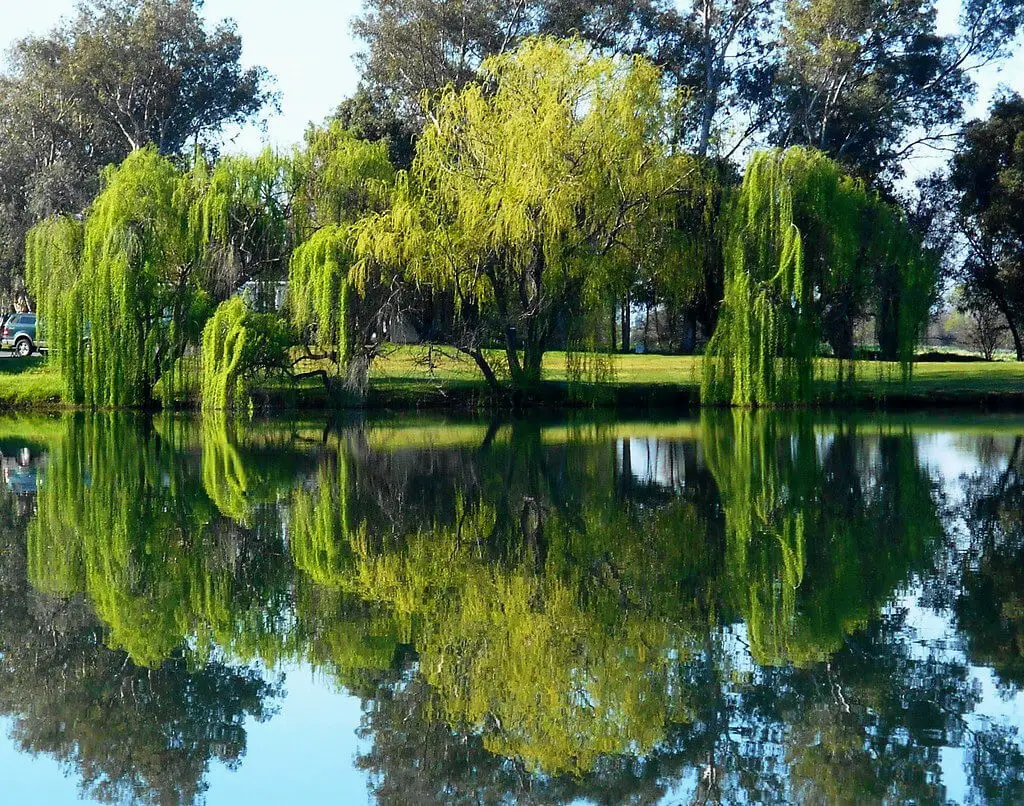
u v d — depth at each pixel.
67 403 39.66
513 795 9.12
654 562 16.17
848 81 59.47
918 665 11.68
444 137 38.28
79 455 28.41
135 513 20.23
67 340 39.09
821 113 60.69
